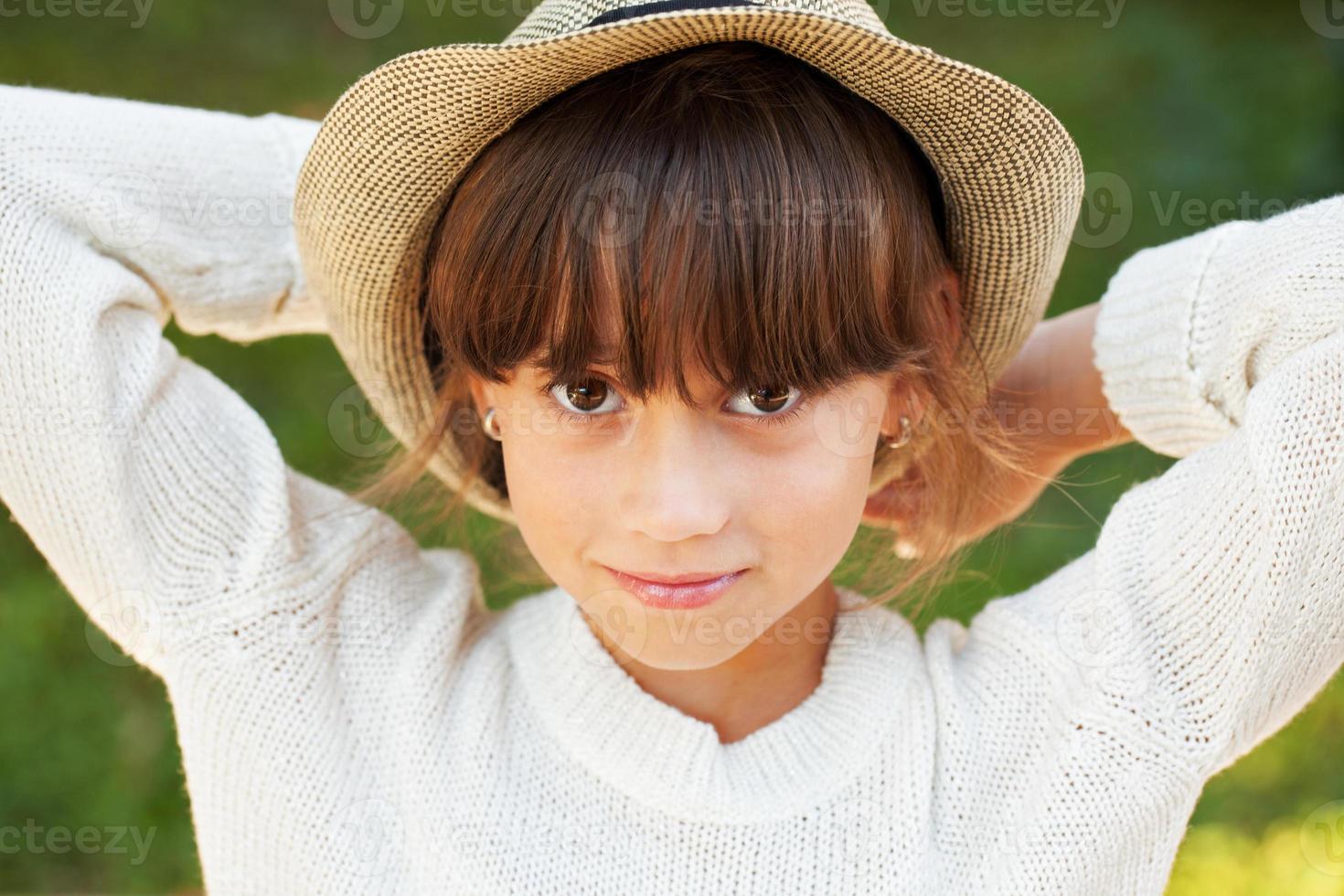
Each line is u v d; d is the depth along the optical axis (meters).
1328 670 0.69
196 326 0.76
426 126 0.68
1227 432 0.71
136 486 0.71
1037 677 0.71
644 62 0.67
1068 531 1.38
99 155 0.73
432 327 0.75
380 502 0.80
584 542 0.68
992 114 0.67
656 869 0.70
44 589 1.35
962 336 0.75
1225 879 1.16
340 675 0.73
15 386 0.70
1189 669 0.68
